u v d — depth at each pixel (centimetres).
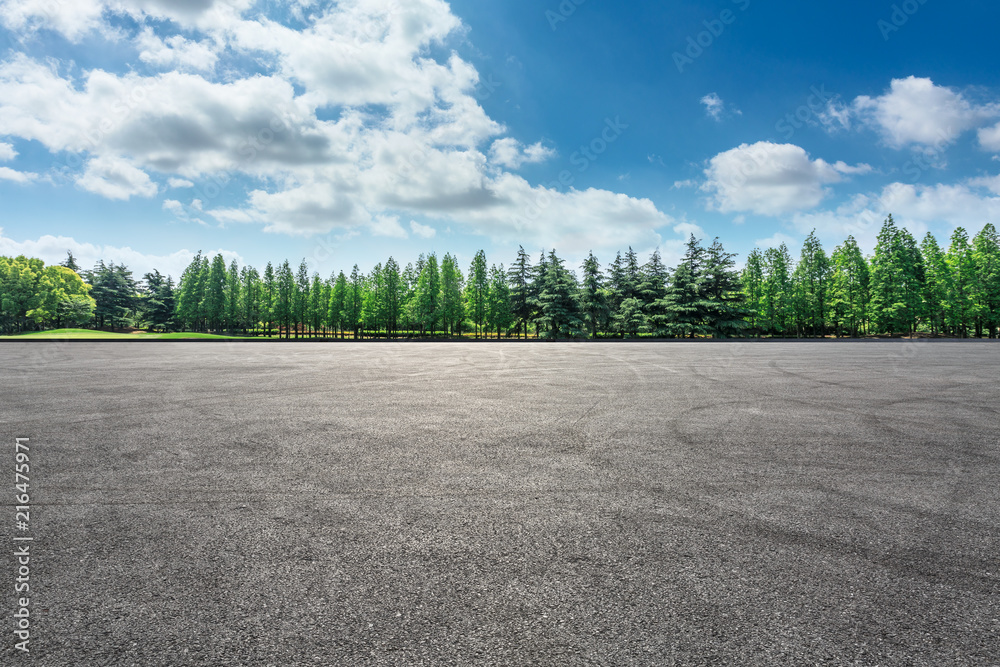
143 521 306
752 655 181
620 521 307
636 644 187
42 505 333
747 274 5556
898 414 676
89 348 2428
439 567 247
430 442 513
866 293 5081
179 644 188
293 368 1330
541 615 206
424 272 5675
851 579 237
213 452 472
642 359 1683
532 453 471
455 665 175
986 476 404
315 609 210
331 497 350
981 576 240
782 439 530
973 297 4650
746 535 287
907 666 176
